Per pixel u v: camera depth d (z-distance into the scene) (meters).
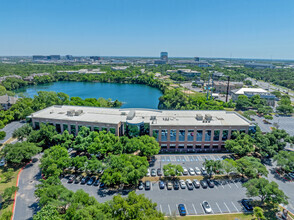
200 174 77.25
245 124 96.12
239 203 63.12
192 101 176.75
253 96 187.50
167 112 115.69
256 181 61.19
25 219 55.62
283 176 76.75
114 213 47.94
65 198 52.44
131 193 51.25
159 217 46.84
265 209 60.12
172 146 95.88
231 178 75.19
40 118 103.25
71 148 95.44
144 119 102.31
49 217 46.09
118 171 66.50
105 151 80.44
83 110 117.69
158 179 74.50
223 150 96.00
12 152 76.31
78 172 77.62
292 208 61.16
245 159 73.25
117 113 113.25
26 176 75.06
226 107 182.38
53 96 162.12
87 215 44.66
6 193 59.28
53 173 65.75
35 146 83.12
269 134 92.69
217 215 58.22
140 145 82.12
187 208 60.69
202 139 95.50
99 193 66.31
